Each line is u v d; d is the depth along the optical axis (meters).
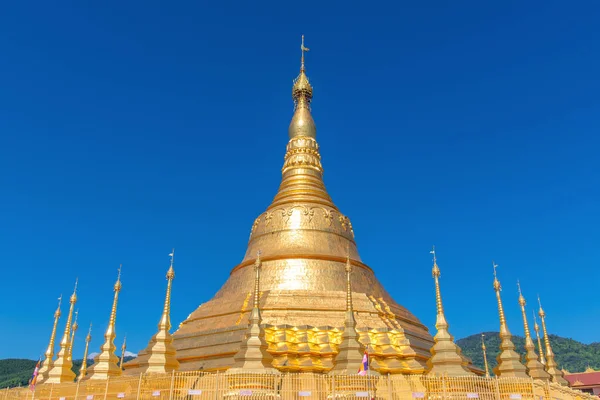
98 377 37.34
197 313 52.12
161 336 36.84
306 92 70.12
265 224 57.97
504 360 38.22
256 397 29.52
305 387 31.16
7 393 39.88
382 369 40.19
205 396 30.22
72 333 55.50
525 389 31.77
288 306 45.88
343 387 31.08
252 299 47.72
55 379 43.50
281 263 51.50
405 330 47.19
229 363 39.81
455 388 31.20
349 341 36.25
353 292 49.09
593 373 91.81
